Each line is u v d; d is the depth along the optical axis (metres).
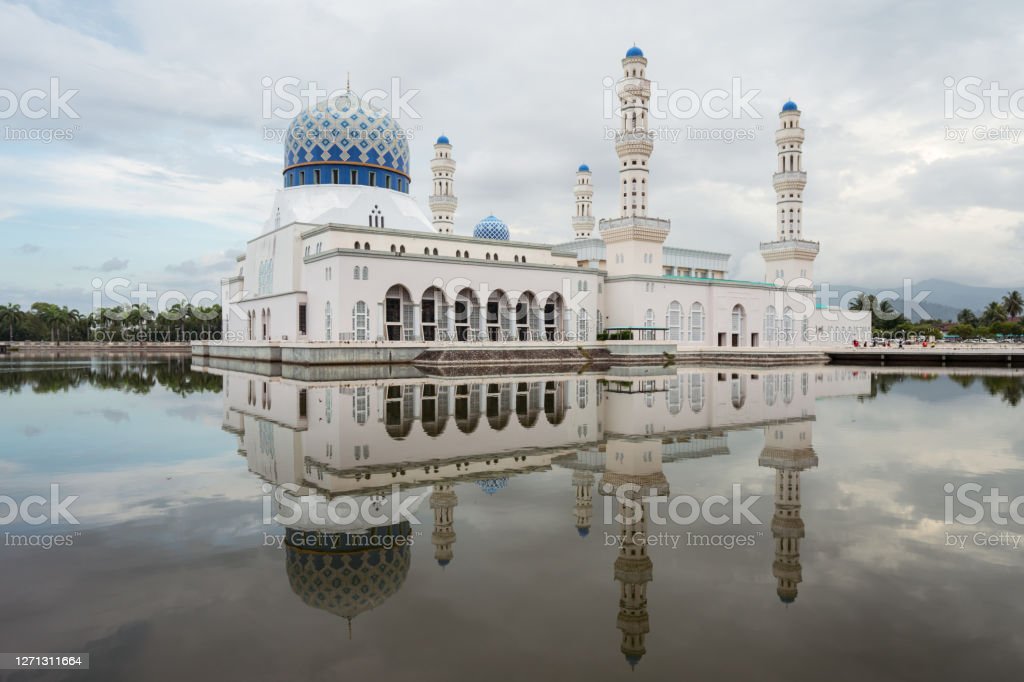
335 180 78.31
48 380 48.91
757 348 80.25
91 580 9.98
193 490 15.36
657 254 86.06
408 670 7.33
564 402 32.88
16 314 141.88
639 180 83.25
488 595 9.45
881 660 7.56
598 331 84.25
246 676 7.19
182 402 33.31
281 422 25.97
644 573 10.21
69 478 16.64
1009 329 142.50
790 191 95.81
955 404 32.41
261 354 69.50
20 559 10.88
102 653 7.74
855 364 75.00
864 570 10.33
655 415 28.20
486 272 73.56
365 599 9.30
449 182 97.00
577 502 14.38
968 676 7.21
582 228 105.94
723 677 7.17
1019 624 8.47
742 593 9.49
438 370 57.22
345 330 63.38
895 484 15.85
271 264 79.06
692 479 16.48
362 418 27.05
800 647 7.86
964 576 10.09
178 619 8.65
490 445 21.05
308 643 8.00
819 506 13.96
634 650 7.78
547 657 7.62
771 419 27.06
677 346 80.44
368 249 68.25
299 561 10.85
